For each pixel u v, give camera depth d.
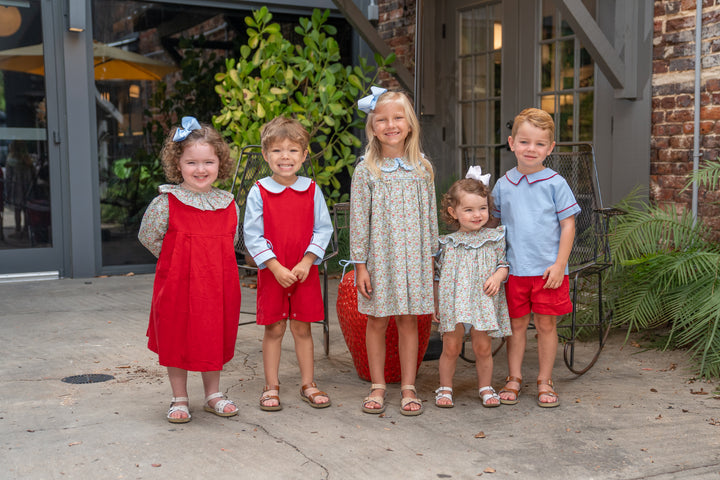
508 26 5.59
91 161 5.96
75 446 2.36
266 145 2.81
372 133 2.84
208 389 2.75
